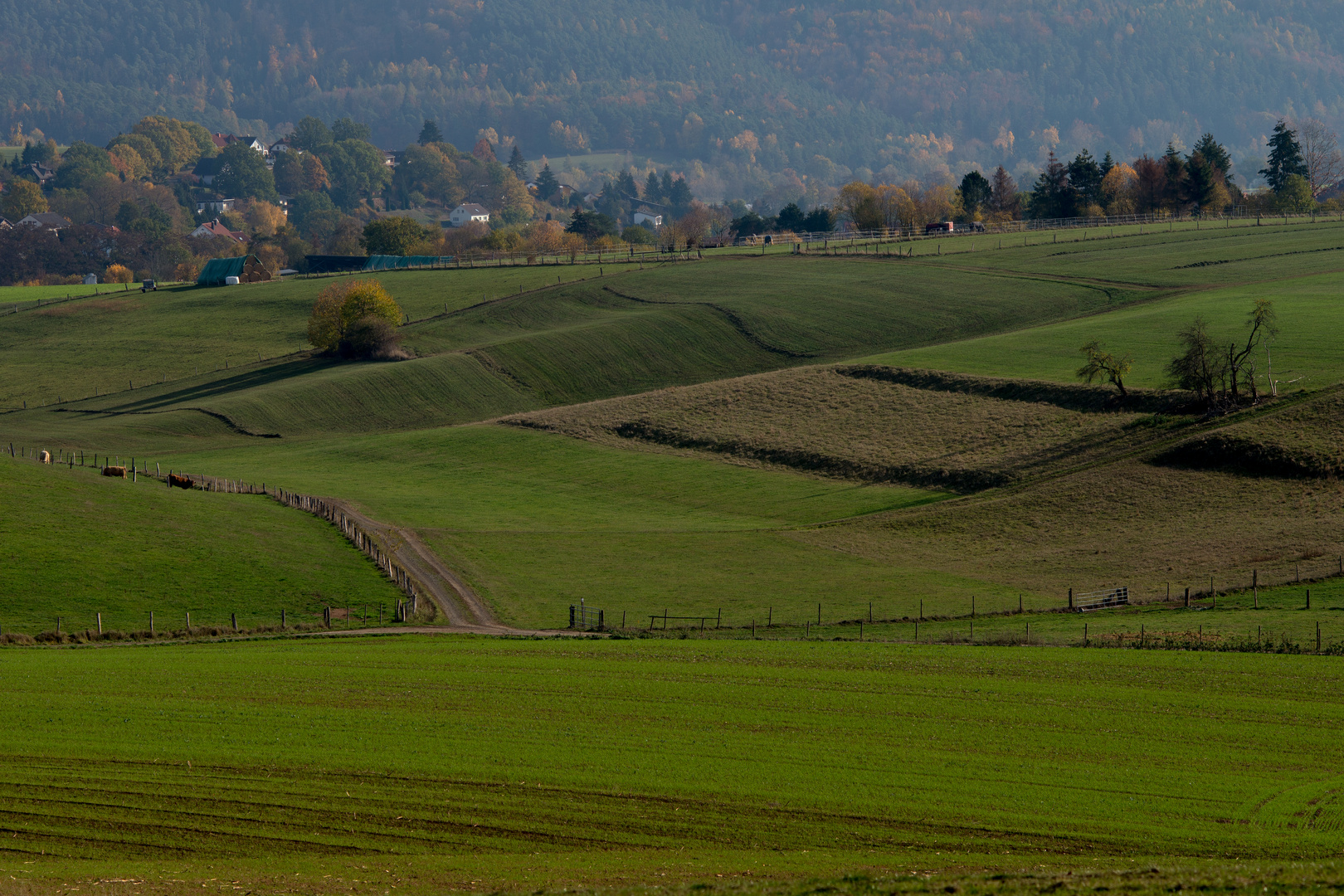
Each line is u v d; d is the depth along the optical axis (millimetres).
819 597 106125
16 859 44844
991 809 51125
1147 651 79812
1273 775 55562
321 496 144875
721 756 57375
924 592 106625
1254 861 45719
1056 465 140000
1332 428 131250
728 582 112000
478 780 53531
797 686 70312
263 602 99000
